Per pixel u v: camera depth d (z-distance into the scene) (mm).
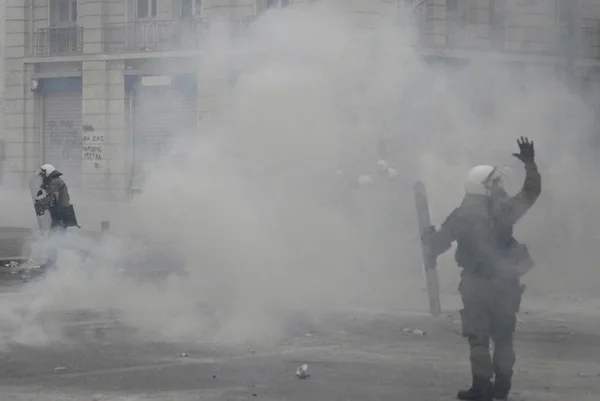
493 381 15070
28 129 65750
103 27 61625
